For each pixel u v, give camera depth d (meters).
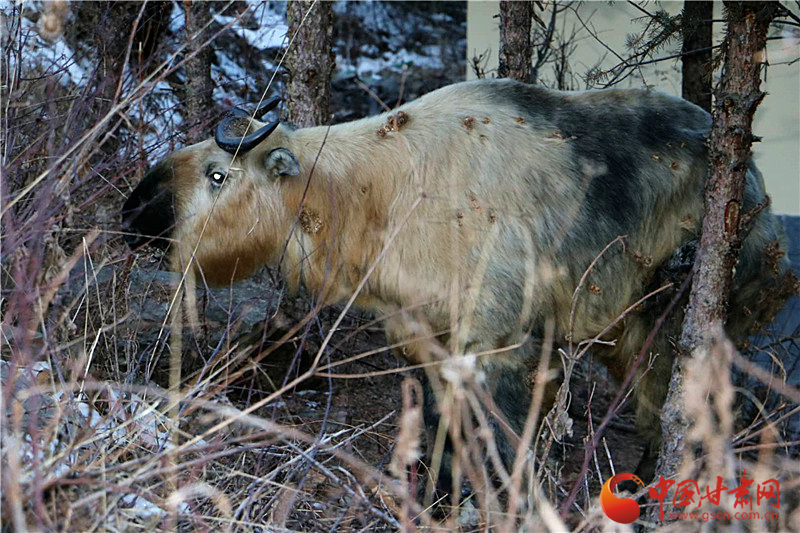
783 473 3.82
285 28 10.41
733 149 3.88
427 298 4.54
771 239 5.12
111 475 3.04
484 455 4.46
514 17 6.08
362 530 3.35
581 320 4.80
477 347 4.50
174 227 4.72
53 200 3.79
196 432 3.98
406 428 3.07
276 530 3.23
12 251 3.33
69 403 3.35
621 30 7.57
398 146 4.72
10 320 3.26
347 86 13.09
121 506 3.08
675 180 4.87
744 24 3.81
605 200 4.72
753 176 5.16
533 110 4.85
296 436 3.31
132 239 4.72
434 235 4.52
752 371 3.56
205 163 4.76
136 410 3.61
